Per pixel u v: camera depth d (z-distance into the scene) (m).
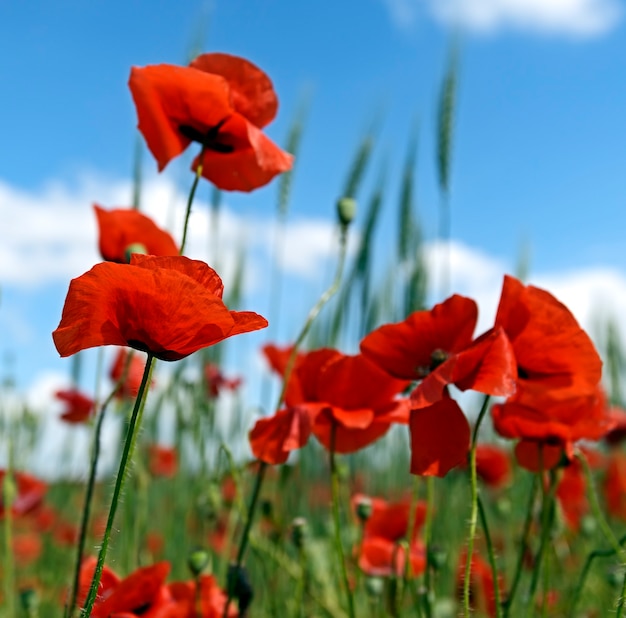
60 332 0.52
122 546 0.79
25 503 0.96
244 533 0.68
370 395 0.69
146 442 0.98
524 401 0.66
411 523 0.71
